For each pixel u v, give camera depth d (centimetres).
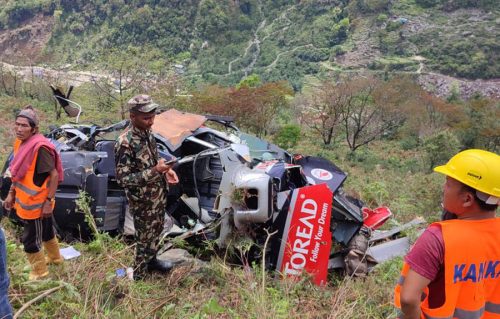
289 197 475
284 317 344
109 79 2442
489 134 2995
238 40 9562
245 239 466
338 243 516
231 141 601
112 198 537
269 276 455
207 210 525
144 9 9350
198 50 9300
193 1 9612
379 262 512
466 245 203
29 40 9906
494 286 214
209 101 2623
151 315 357
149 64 2450
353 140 2838
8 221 526
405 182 1375
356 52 8544
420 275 205
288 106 3156
